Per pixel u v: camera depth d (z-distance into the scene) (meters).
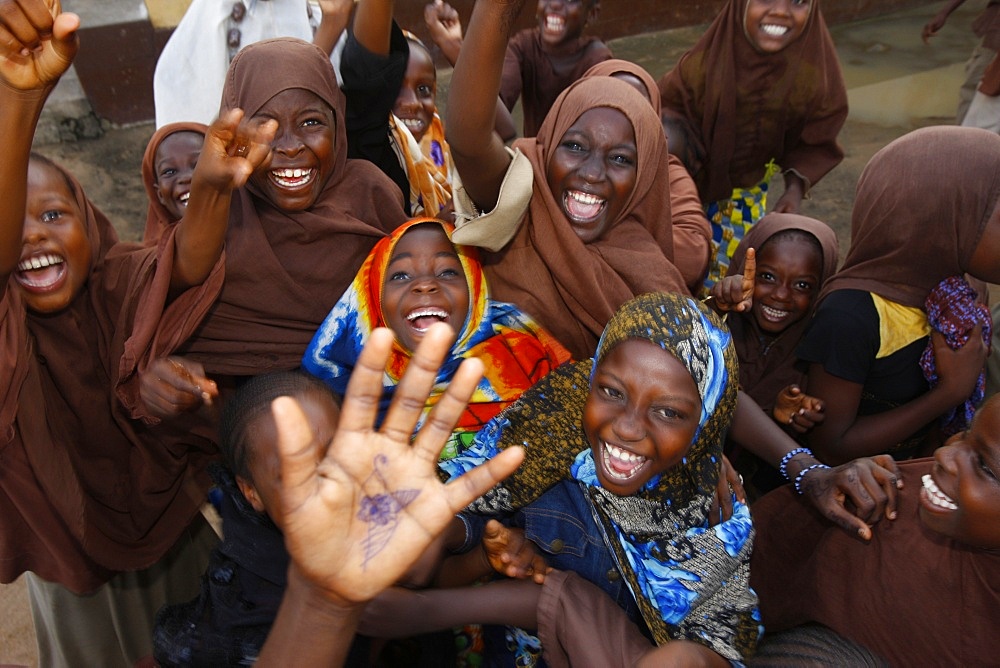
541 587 1.68
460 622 1.66
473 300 2.10
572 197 2.21
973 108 4.52
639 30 7.41
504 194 1.98
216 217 1.86
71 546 2.14
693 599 1.71
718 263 3.97
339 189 2.37
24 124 1.54
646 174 2.26
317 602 1.11
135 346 1.89
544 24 4.00
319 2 2.94
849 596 1.95
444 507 1.11
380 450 1.10
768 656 1.69
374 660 1.88
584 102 2.21
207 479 2.30
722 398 1.74
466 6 6.48
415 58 3.19
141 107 5.78
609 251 2.24
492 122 1.96
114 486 2.20
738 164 3.87
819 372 2.43
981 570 1.69
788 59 3.58
